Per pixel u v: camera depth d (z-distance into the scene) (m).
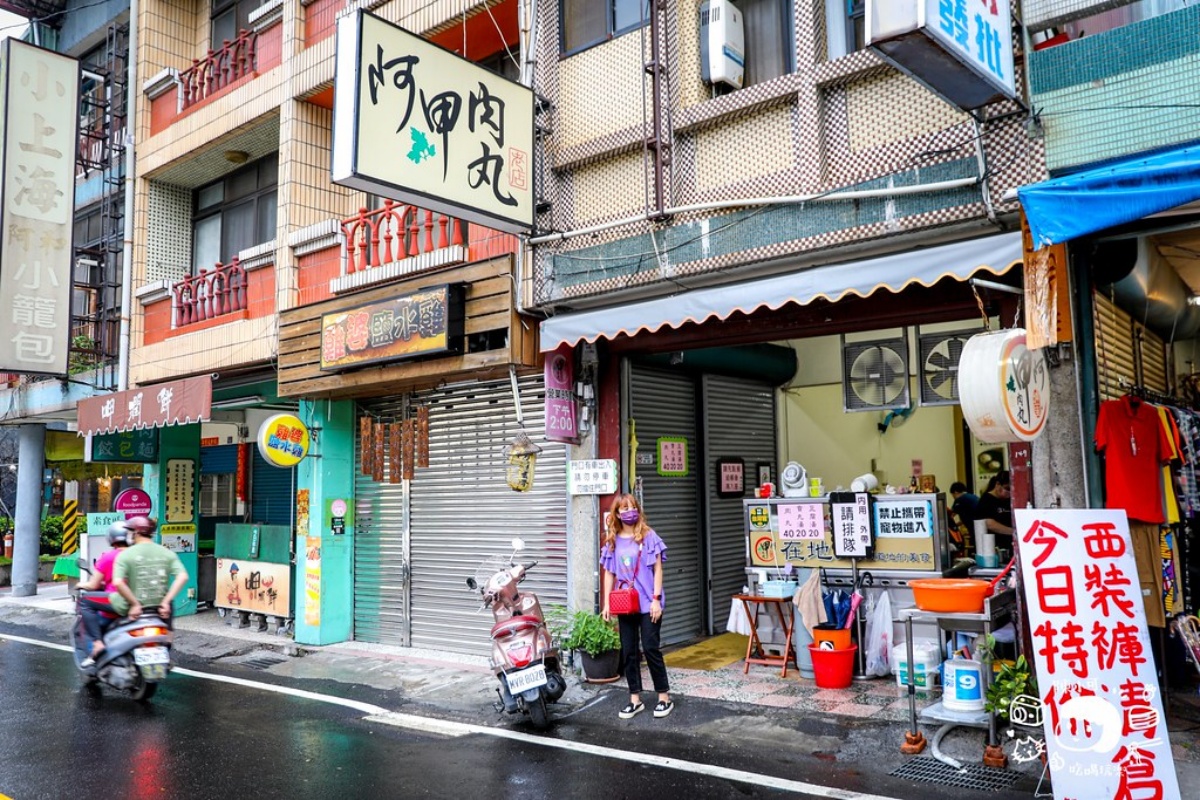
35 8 16.16
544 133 7.92
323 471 10.23
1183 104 4.89
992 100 5.20
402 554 9.90
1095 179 4.43
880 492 7.81
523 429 8.10
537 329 8.09
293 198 10.57
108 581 8.26
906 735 5.64
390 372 8.86
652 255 7.08
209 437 17.44
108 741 6.42
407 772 5.59
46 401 14.37
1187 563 6.82
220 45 13.50
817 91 6.38
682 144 7.19
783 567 7.85
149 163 13.00
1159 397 6.92
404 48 6.64
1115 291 6.02
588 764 5.62
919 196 5.77
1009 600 5.77
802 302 6.04
